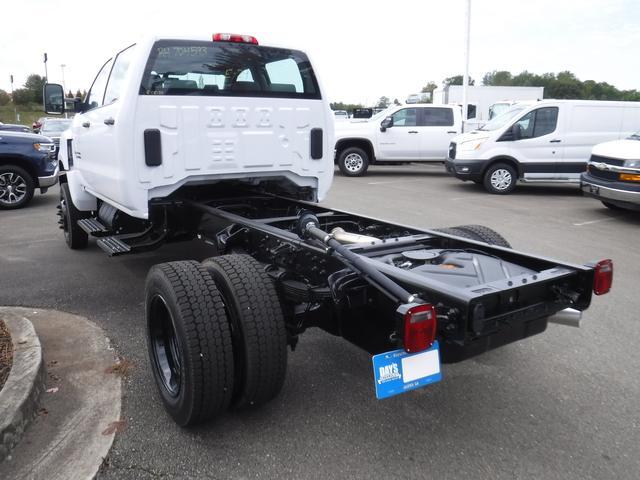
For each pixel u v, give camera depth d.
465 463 2.74
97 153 4.83
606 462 2.76
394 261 3.22
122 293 5.27
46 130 20.36
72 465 2.70
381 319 2.94
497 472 2.68
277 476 2.65
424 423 3.09
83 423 3.05
